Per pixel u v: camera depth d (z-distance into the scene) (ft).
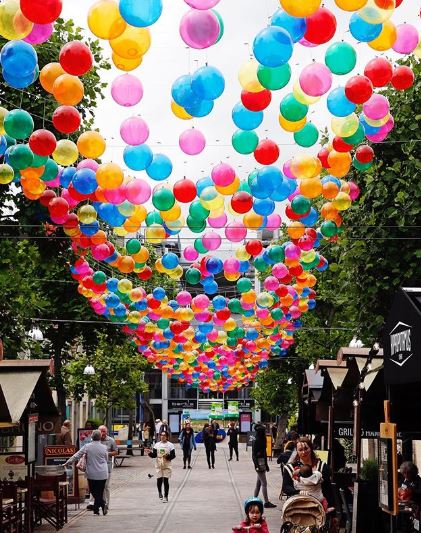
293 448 71.82
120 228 50.42
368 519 48.98
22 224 59.98
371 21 30.68
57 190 52.70
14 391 55.11
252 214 49.52
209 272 59.36
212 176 43.73
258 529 35.29
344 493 56.39
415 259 56.39
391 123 41.47
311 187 44.52
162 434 85.20
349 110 37.42
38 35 31.78
